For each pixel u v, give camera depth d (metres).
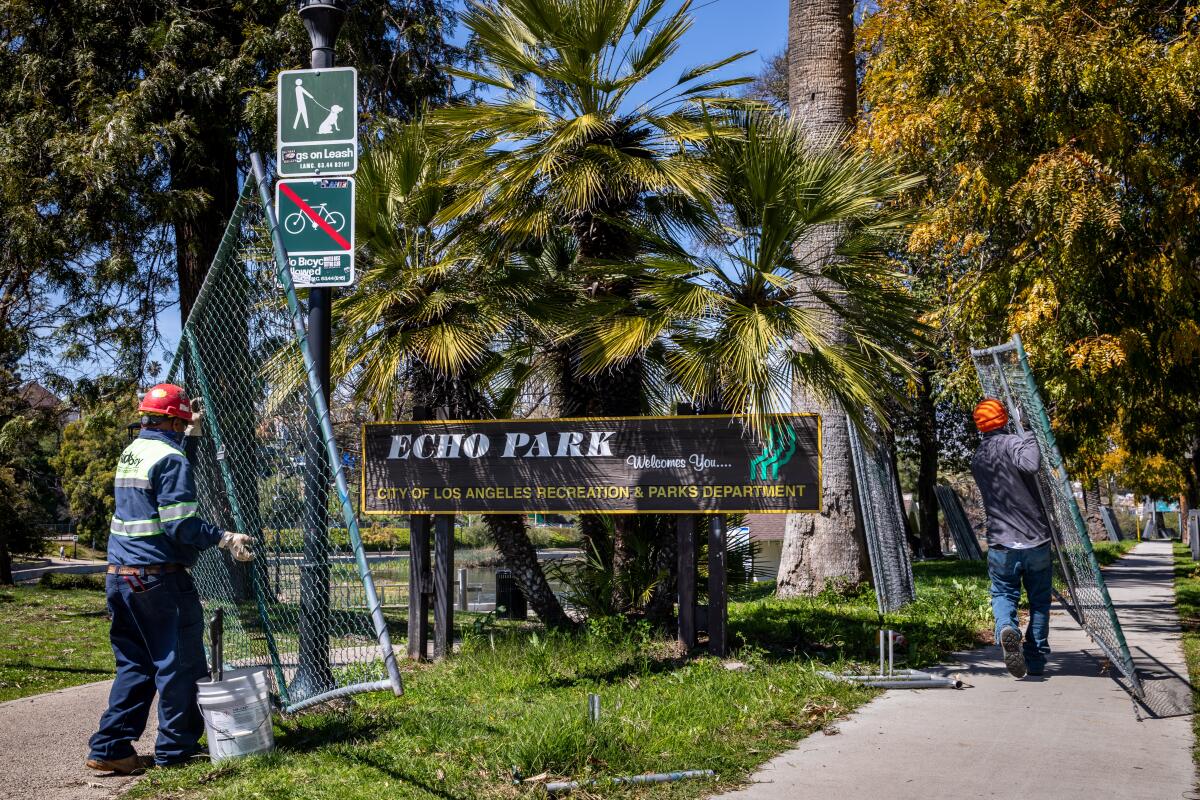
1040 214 8.85
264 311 5.58
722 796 4.00
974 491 39.00
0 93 13.39
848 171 6.98
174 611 4.55
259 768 4.34
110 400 14.37
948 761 4.46
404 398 7.93
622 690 5.81
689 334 7.08
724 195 7.22
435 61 14.73
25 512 28.91
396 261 7.28
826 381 6.64
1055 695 5.89
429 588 7.49
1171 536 68.12
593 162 7.33
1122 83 9.05
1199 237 9.68
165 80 12.71
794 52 12.12
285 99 5.46
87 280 13.85
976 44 9.49
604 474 7.05
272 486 5.58
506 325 7.48
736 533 8.19
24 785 4.32
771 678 6.17
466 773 4.27
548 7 7.36
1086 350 8.89
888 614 9.34
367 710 5.45
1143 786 4.07
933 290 11.42
